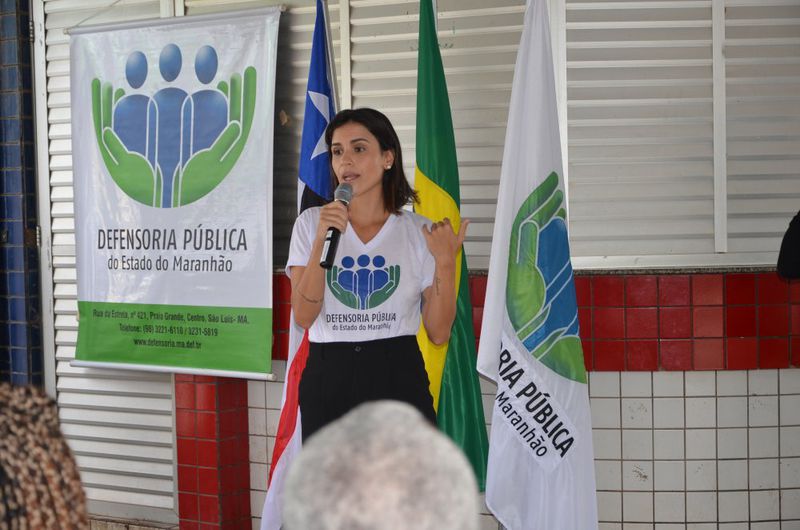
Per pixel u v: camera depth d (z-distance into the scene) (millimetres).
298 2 4707
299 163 4379
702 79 4301
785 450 4293
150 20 4801
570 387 3875
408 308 3277
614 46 4312
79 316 5047
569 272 3902
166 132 4785
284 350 4715
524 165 3910
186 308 4770
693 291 4242
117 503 5211
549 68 3922
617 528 4355
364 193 3283
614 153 4348
